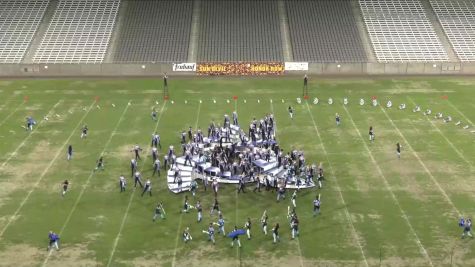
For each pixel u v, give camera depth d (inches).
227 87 2377.0
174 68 2561.5
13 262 1169.4
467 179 1536.7
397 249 1216.2
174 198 1440.7
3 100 2190.0
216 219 1338.6
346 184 1512.1
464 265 1159.6
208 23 2802.7
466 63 2566.4
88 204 1406.3
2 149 1727.4
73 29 2773.1
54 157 1674.5
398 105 2132.1
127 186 1499.8
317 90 2326.5
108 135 1843.0
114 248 1221.1
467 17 2871.6
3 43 2689.5
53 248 1217.4
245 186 1502.2
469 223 1262.3
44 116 2014.0
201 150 1627.7
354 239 1255.5
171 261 1173.1
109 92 2304.4
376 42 2714.1
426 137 1827.0
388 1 2952.8
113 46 2677.2
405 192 1467.8
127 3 2915.8
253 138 1707.7
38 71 2561.5
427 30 2800.2
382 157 1678.2
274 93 2290.8
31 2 2918.3
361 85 2394.2
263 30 2768.2
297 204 1411.2
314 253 1203.2
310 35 2746.1
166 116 2023.9
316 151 1718.8
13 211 1371.8
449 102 2161.7
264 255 1196.5
